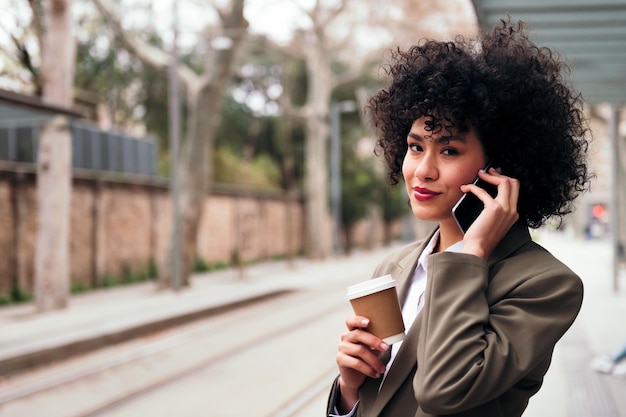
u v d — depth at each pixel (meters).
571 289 1.35
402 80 1.58
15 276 15.23
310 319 12.34
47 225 13.28
